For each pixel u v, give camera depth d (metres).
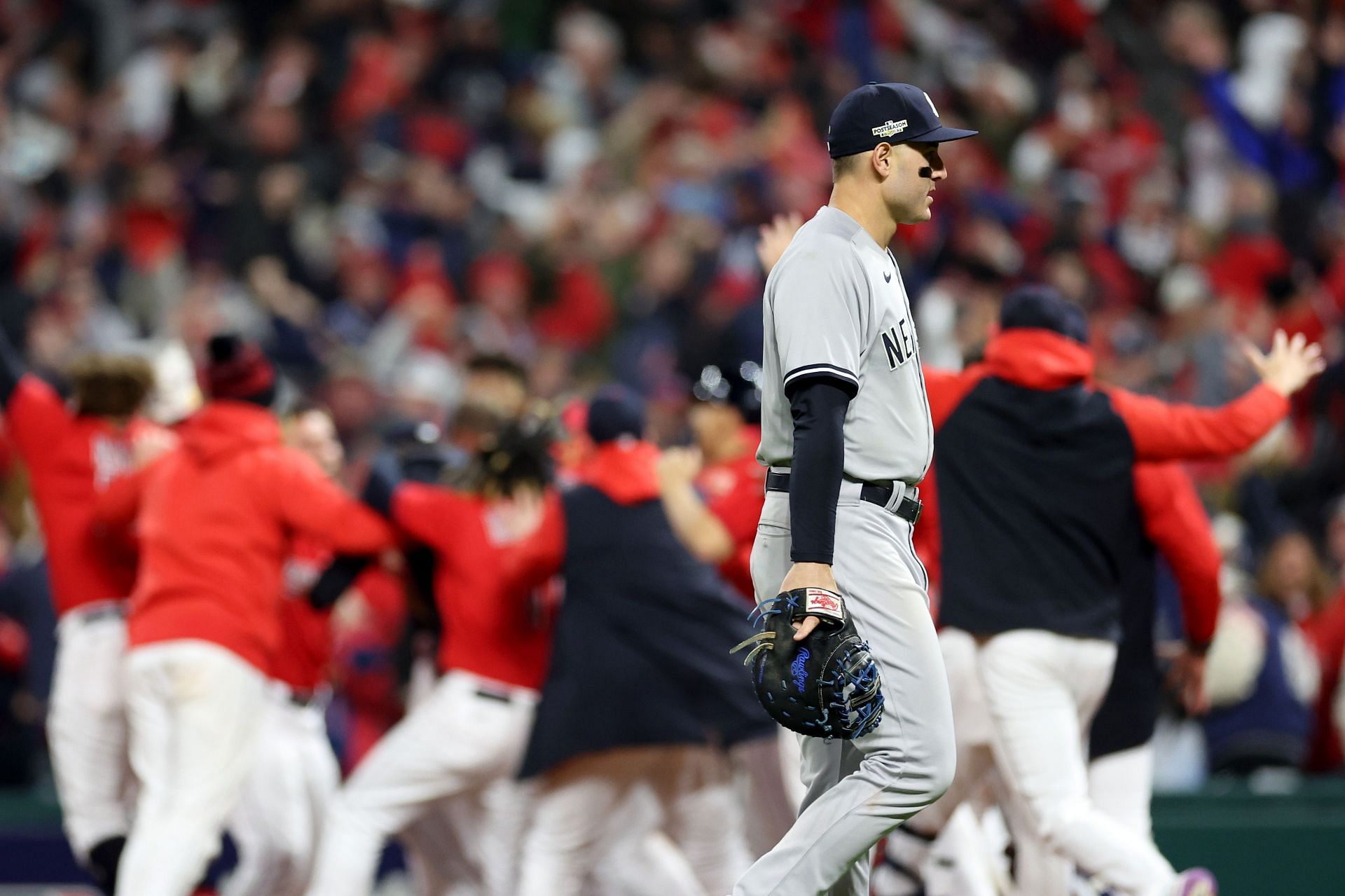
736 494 21.64
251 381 22.27
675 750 22.08
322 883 21.84
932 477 20.62
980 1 62.06
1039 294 19.84
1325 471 39.59
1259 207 50.62
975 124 55.59
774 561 14.65
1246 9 61.75
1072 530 19.20
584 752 21.39
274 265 44.69
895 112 14.58
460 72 57.59
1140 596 20.02
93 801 23.23
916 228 49.03
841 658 13.54
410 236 50.12
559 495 22.03
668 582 21.89
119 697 23.25
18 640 29.05
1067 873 19.55
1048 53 61.69
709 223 48.22
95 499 23.47
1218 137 57.34
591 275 48.66
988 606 19.11
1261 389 19.59
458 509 22.19
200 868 21.25
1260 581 29.88
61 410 24.03
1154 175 54.78
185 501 21.88
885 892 20.83
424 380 37.44
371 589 29.33
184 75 57.12
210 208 51.44
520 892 21.89
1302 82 59.16
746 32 59.50
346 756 29.00
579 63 58.75
